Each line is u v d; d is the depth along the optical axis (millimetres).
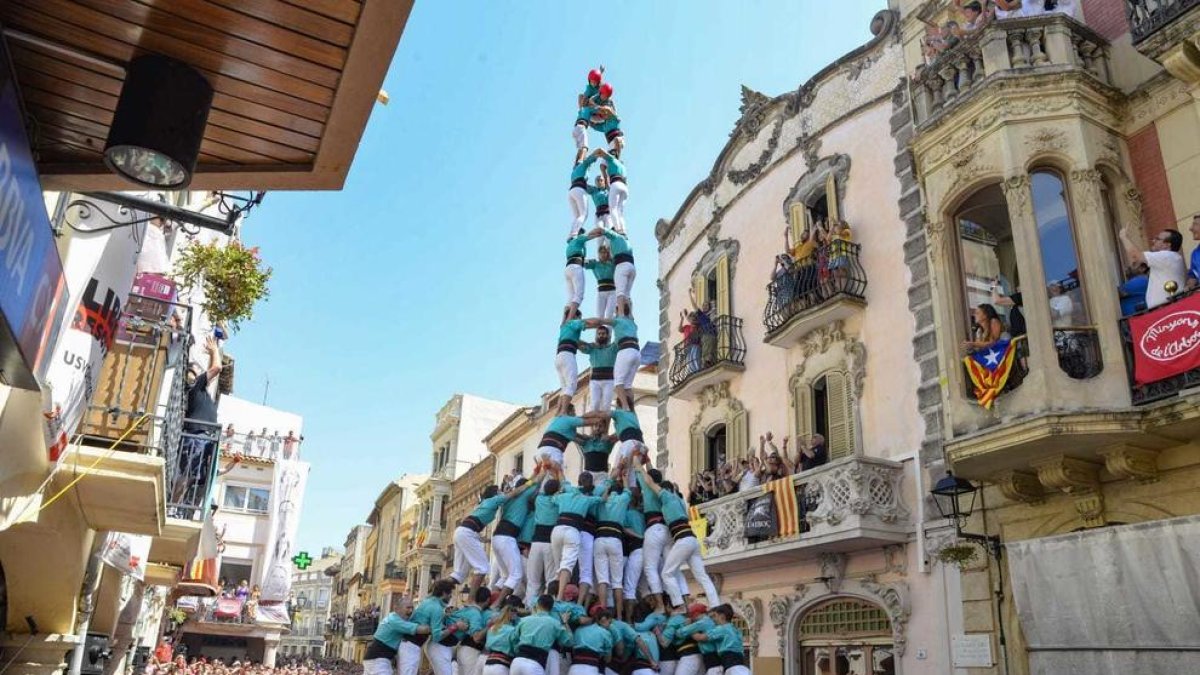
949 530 12859
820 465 14789
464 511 42625
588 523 8039
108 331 6934
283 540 39375
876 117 16250
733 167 20984
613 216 9781
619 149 10234
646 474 8438
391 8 3857
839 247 15695
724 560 16047
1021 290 11281
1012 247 13523
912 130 15195
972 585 12344
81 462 8672
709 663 7473
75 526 9742
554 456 8570
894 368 14641
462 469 46812
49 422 6023
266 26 3998
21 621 10680
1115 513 10727
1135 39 10977
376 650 7906
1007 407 11109
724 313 19875
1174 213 11242
